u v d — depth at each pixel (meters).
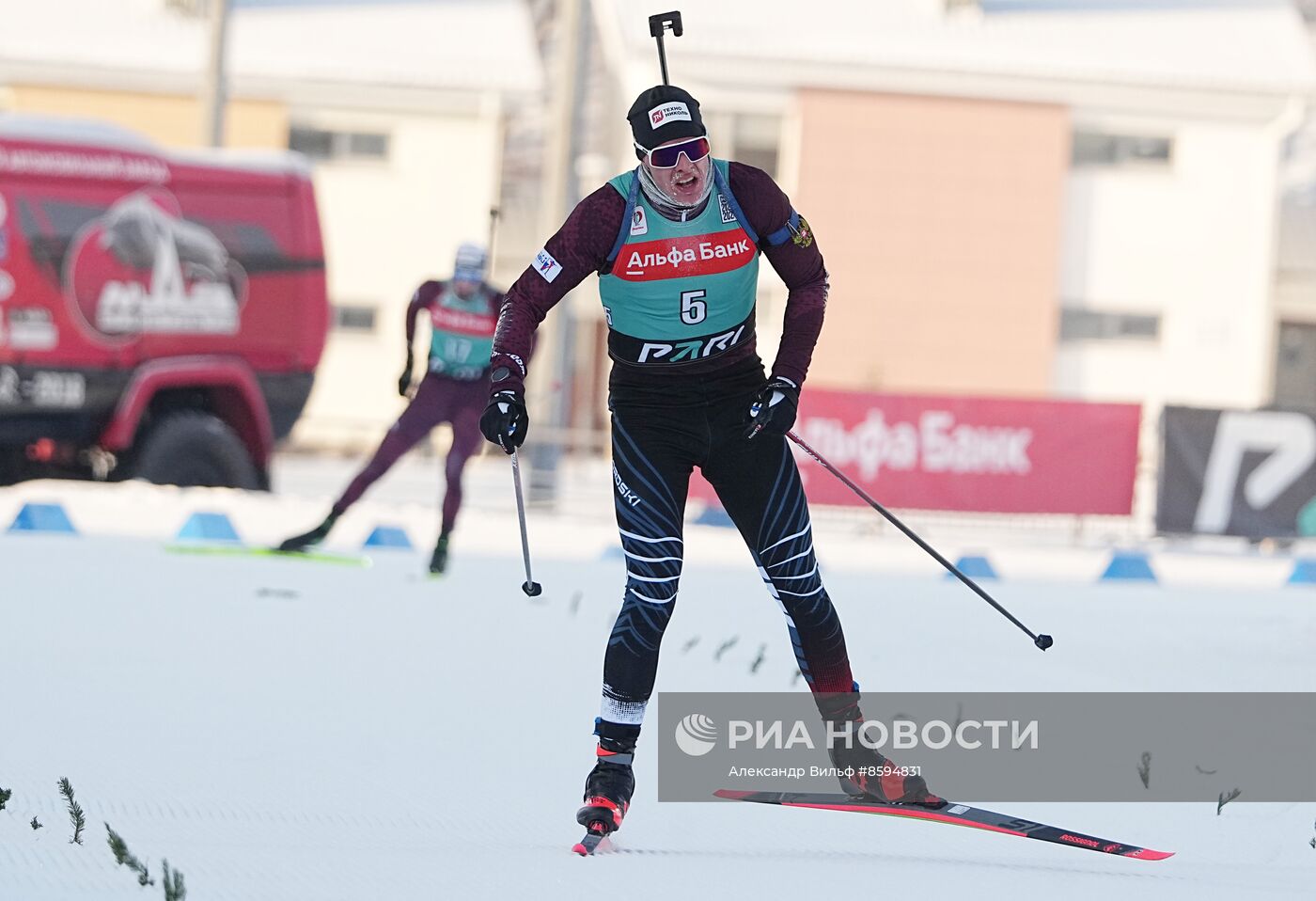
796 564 14.46
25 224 44.56
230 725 17.94
